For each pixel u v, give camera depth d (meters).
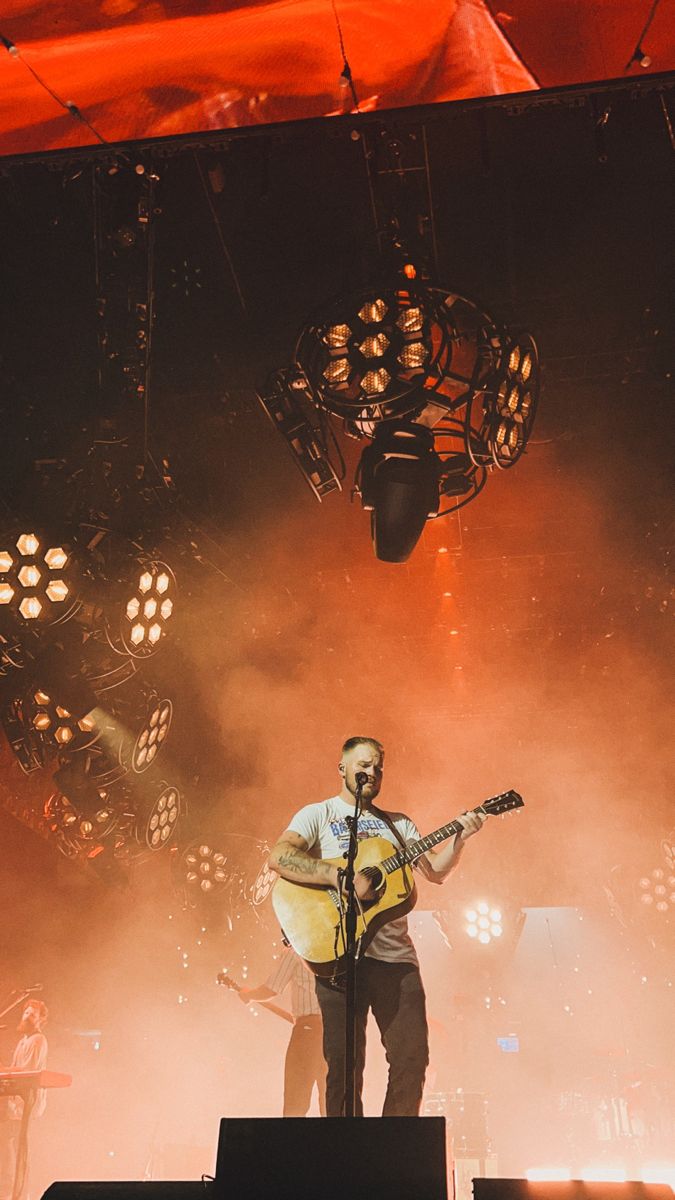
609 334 6.72
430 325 4.83
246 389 7.02
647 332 6.67
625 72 4.27
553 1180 2.56
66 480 5.48
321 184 5.70
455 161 5.61
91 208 5.62
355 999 3.53
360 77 4.26
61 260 5.96
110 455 5.55
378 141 4.87
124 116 4.49
